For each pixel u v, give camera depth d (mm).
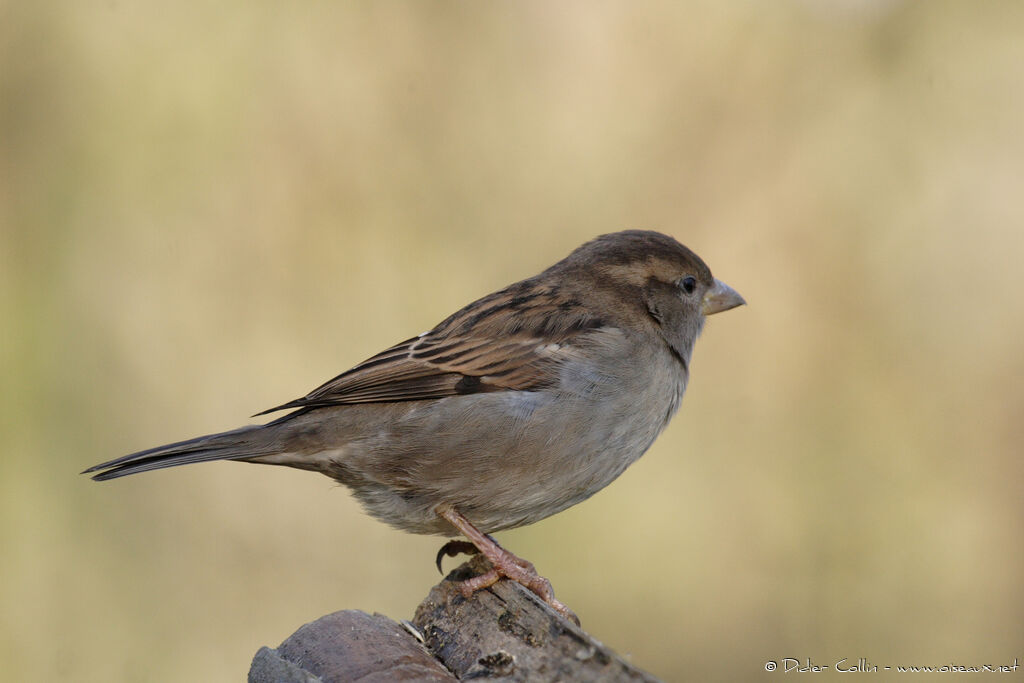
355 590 13352
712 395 14703
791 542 13953
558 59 15422
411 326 14344
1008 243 14922
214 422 13828
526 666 5684
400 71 14867
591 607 13523
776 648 13602
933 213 15102
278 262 14297
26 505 12766
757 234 15102
